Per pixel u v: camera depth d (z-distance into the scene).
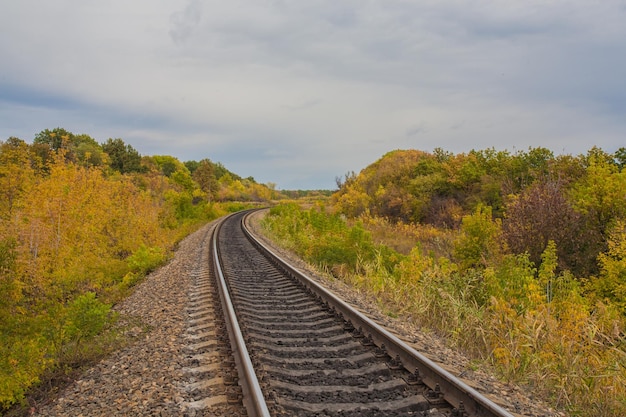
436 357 6.32
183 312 9.43
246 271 14.80
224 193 96.50
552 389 5.70
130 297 12.40
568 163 21.80
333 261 15.80
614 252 11.38
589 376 5.75
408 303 9.71
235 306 9.22
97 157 44.62
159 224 28.98
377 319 8.39
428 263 12.26
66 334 8.03
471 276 10.40
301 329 8.02
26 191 15.21
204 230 33.81
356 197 38.12
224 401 4.98
